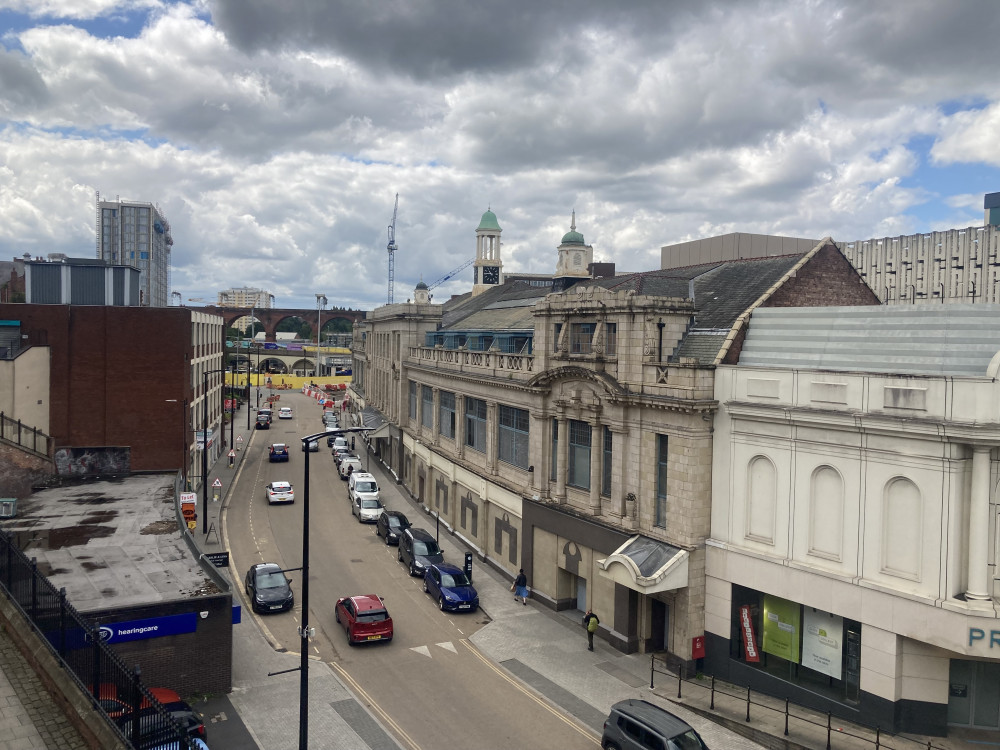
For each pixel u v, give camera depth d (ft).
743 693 79.61
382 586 115.44
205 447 142.20
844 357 77.30
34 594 60.95
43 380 151.43
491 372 131.95
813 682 75.25
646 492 91.35
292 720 72.18
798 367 78.18
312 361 575.79
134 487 128.67
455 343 172.65
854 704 71.10
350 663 86.99
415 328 200.85
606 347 99.09
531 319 145.59
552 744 69.62
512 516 122.11
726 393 83.46
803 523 75.51
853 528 71.00
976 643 61.52
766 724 71.15
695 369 83.56
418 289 242.78
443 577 109.50
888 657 67.62
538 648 93.04
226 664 77.05
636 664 88.43
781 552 77.56
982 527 62.54
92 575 81.92
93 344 154.61
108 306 155.22
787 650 77.56
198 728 62.69
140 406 157.07
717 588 83.66
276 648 90.53
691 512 84.23
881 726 68.18
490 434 132.77
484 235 284.41
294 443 263.49
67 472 136.87
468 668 86.74
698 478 84.38
